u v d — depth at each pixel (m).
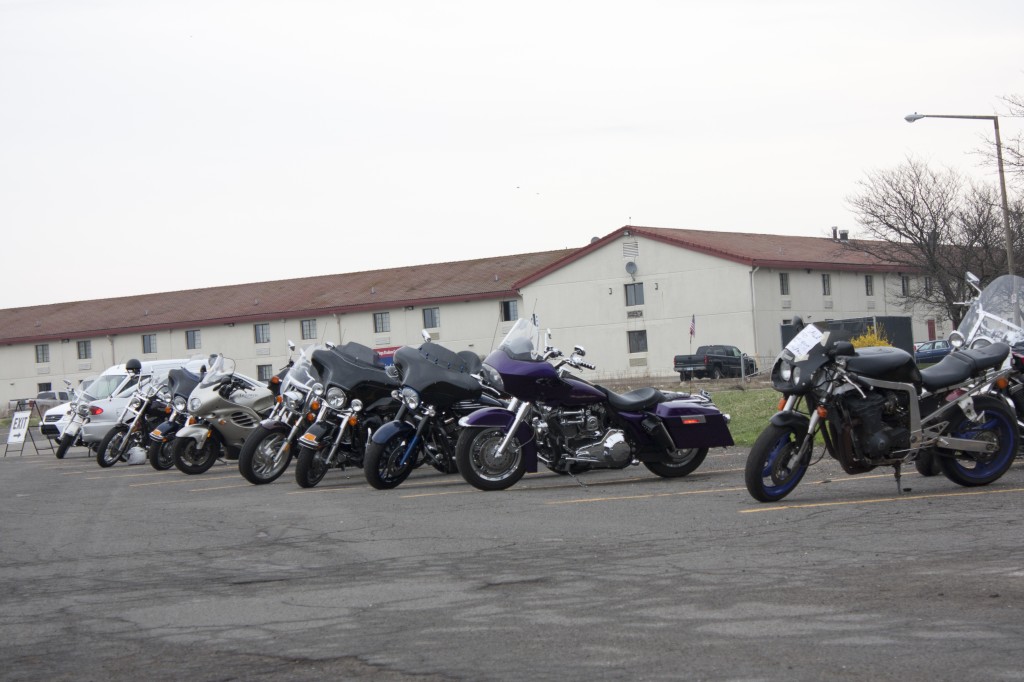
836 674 4.66
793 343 10.06
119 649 5.79
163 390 22.31
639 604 6.15
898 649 4.98
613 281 65.06
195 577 7.82
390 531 9.69
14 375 76.94
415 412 14.17
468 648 5.40
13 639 6.14
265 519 11.23
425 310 70.31
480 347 69.06
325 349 15.13
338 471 18.12
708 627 5.55
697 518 9.42
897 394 10.08
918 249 52.09
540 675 4.87
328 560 8.27
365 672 5.08
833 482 11.61
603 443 12.88
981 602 5.78
